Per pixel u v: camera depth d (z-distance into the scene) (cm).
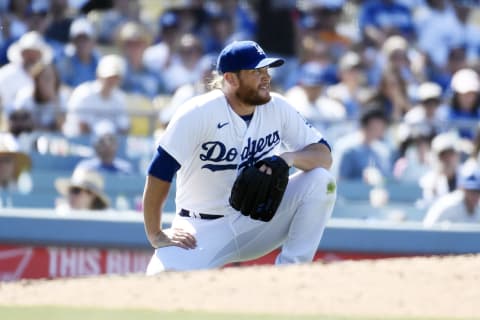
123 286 1555
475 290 1491
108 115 3178
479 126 3219
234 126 1867
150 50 3897
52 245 2680
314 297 1456
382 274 1595
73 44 3650
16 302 1465
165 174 1852
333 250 2698
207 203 1919
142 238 2670
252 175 1841
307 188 1912
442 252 2731
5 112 3069
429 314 1357
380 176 3148
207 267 1902
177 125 1842
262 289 1502
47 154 3036
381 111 3177
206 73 3369
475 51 4616
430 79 4197
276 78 4000
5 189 2962
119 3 4262
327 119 3184
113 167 3033
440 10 4547
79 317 1342
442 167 3106
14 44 3825
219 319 1320
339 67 3953
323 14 4256
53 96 3222
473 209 2892
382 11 4431
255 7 4322
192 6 4209
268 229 1948
